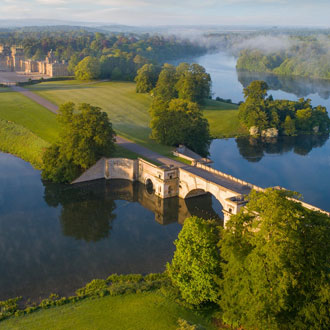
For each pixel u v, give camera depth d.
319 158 137.75
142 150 119.75
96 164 110.00
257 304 45.41
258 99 177.50
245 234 51.28
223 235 53.84
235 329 51.28
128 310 55.53
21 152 127.38
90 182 109.69
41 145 125.62
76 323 52.84
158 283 62.75
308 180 115.00
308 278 45.97
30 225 85.31
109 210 94.44
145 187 107.19
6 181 107.19
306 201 99.38
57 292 63.16
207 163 106.06
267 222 46.12
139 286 61.84
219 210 95.31
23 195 99.44
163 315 54.19
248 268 47.38
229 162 130.88
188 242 57.00
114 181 110.69
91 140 108.19
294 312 47.44
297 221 45.44
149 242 79.81
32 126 141.50
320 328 45.34
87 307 56.91
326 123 177.75
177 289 60.09
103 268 70.31
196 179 93.19
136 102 188.12
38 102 173.38
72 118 107.94
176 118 124.69
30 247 76.75
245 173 119.88
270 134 164.88
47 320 53.91
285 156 139.38
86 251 75.88
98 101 184.75
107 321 53.16
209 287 54.22
